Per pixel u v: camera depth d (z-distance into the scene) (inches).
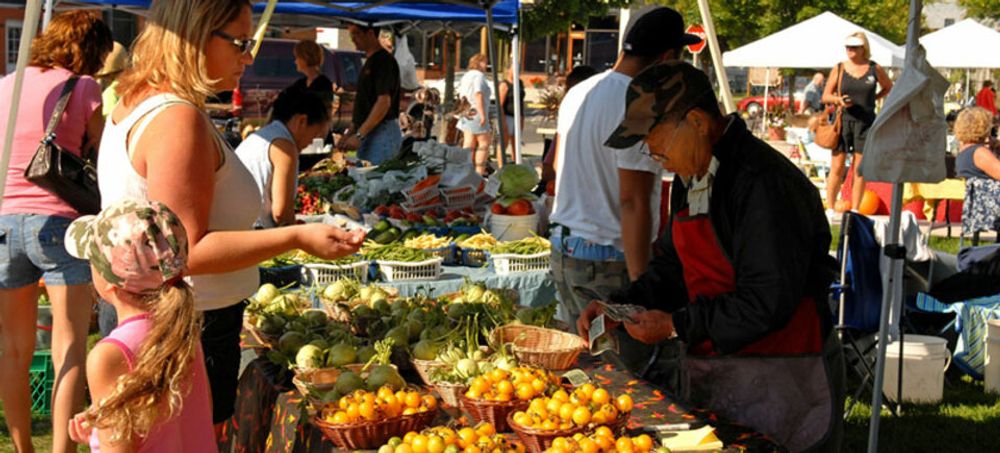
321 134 203.9
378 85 352.2
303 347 136.6
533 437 106.7
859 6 1082.1
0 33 1131.9
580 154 162.4
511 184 254.2
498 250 227.5
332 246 113.7
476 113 568.4
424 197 274.2
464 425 117.7
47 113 166.1
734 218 115.9
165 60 112.6
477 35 1369.3
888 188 466.3
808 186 116.6
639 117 117.5
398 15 438.3
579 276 164.9
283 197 195.8
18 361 172.6
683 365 131.4
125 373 90.3
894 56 567.2
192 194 109.6
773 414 122.3
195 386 102.2
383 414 111.3
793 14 1095.0
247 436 143.4
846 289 223.3
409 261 213.8
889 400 227.8
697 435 111.1
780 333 121.6
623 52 161.8
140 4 379.2
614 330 146.1
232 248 110.8
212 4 112.7
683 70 116.9
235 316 132.2
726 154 116.0
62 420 166.2
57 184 163.9
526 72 1472.7
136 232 89.6
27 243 164.7
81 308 168.9
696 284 124.3
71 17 173.8
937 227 472.7
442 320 145.6
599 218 162.9
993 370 246.1
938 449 209.0
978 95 703.7
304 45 344.2
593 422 108.8
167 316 89.4
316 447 114.6
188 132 110.1
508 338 144.3
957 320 264.4
